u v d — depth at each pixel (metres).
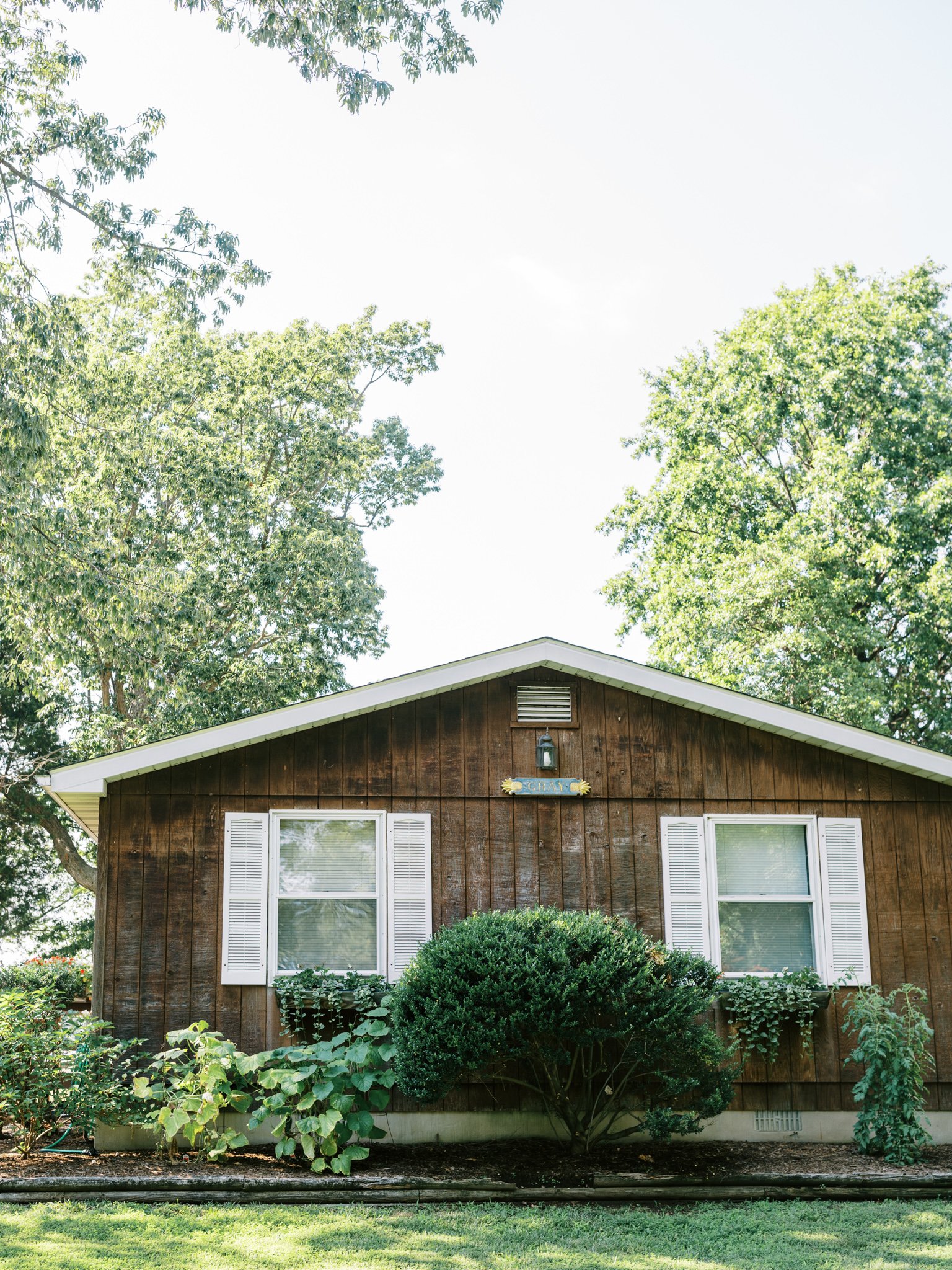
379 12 14.35
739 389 28.62
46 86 16.89
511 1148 10.87
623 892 11.96
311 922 11.66
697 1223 8.84
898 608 26.19
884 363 27.23
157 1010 11.24
